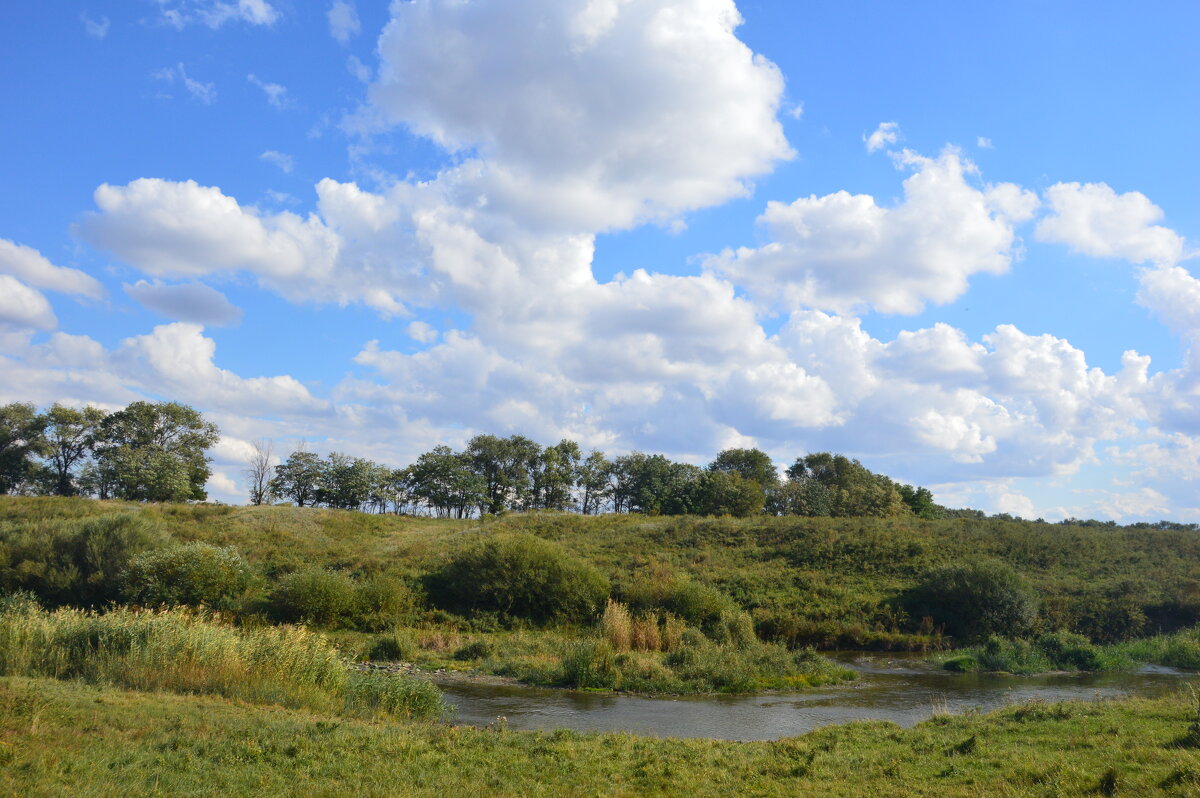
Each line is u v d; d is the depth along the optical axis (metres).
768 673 26.66
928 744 13.41
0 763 9.34
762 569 46.34
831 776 11.28
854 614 38.16
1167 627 37.53
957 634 37.03
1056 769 10.49
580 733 15.16
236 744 11.38
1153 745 11.59
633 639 30.67
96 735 11.19
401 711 16.98
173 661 16.52
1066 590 41.50
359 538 57.78
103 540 37.97
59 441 87.31
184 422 91.25
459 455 93.94
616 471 105.06
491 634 34.62
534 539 41.81
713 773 11.41
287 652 17.94
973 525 57.56
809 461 99.31
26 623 17.52
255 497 71.12
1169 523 66.69
